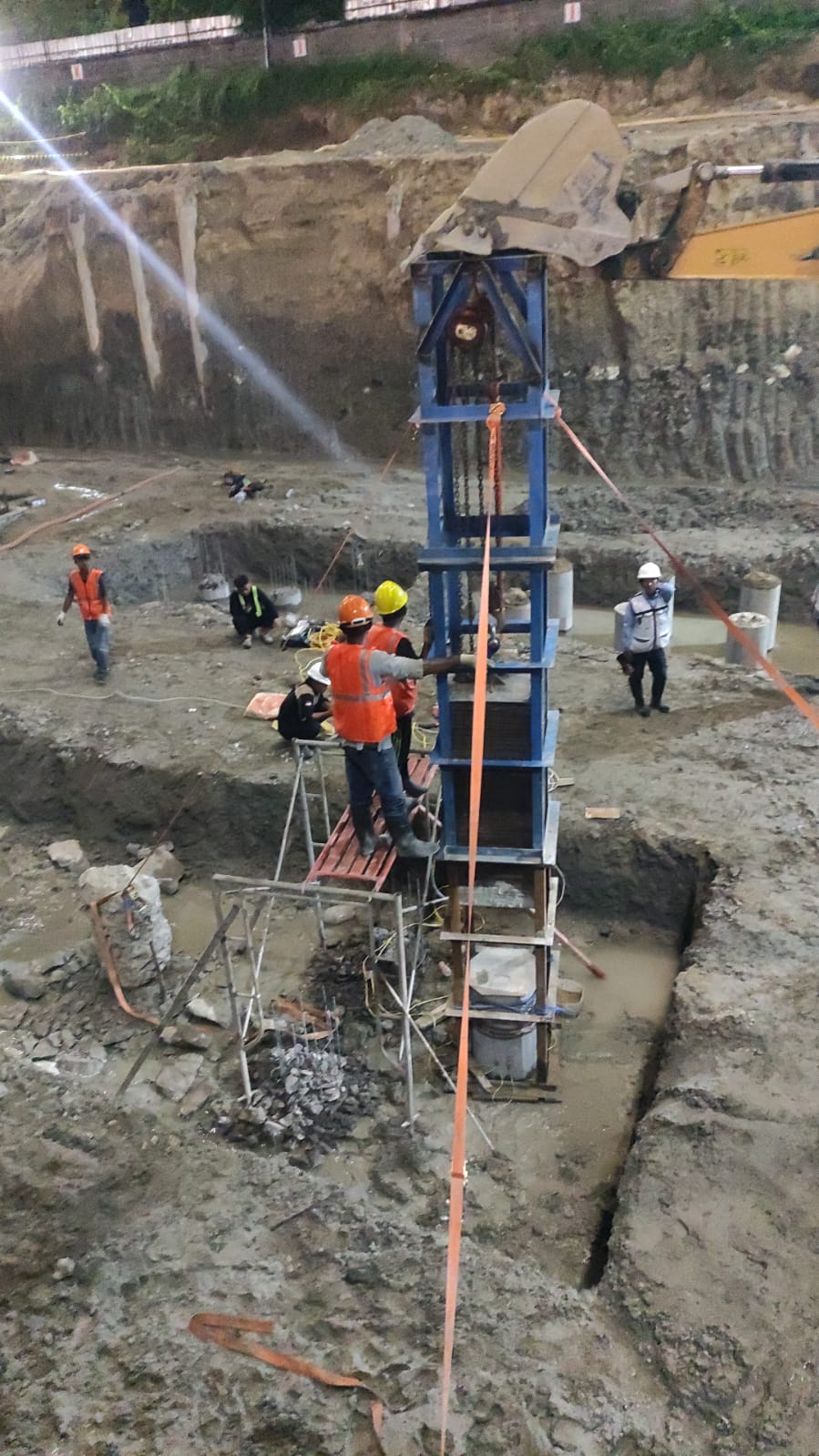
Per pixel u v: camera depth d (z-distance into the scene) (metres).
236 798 10.68
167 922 9.45
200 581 18.25
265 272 22.12
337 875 7.22
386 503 19.33
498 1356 5.23
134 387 24.38
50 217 24.02
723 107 20.47
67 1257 5.79
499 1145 7.46
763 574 14.11
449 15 23.16
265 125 25.22
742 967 7.83
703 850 9.24
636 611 11.05
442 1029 8.38
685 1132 6.55
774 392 18.16
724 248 7.07
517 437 19.72
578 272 18.91
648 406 19.02
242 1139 7.55
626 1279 5.70
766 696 11.98
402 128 21.30
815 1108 6.56
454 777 6.71
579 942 9.53
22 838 11.39
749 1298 5.52
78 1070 8.21
